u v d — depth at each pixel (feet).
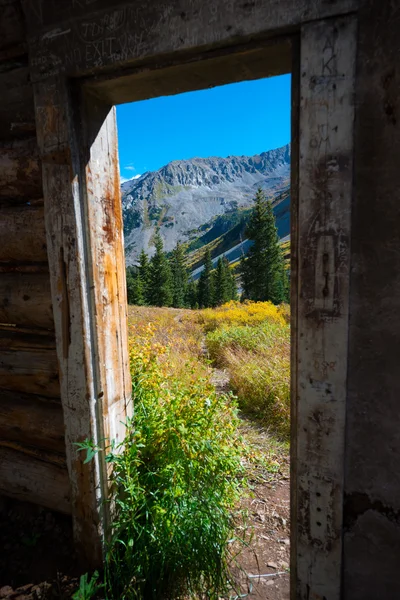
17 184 6.04
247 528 7.77
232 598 6.04
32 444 6.86
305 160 4.13
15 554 6.47
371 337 4.21
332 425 4.48
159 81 5.18
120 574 5.75
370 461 4.45
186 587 5.77
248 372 16.11
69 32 4.98
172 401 7.44
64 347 5.90
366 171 3.97
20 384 6.68
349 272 4.15
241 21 4.14
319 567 4.90
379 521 4.54
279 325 27.86
